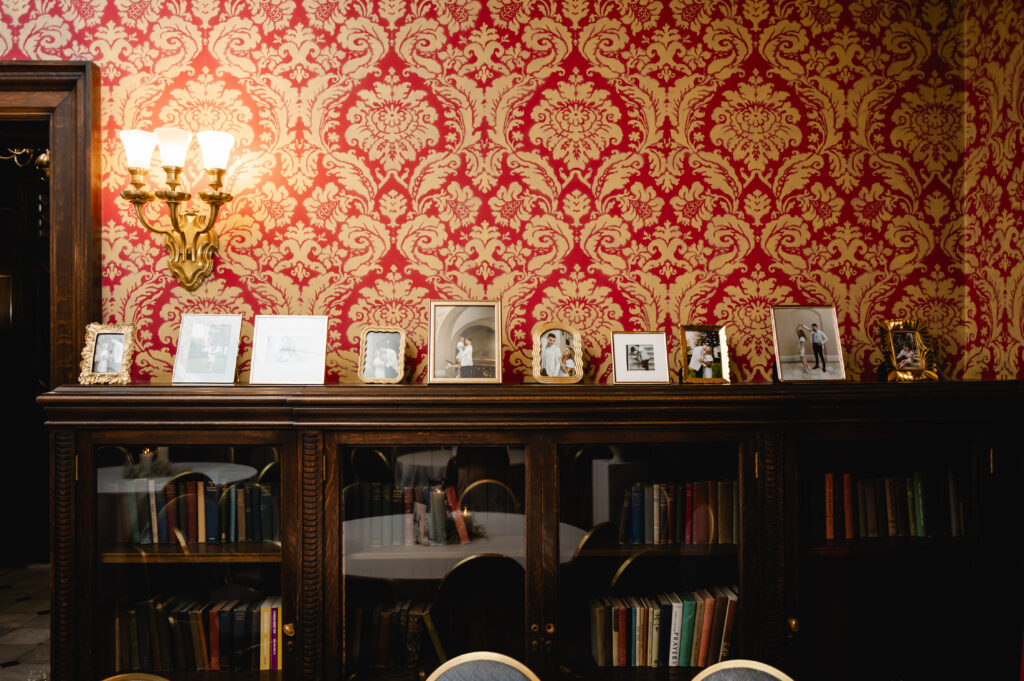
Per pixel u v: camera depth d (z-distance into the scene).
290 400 1.85
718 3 2.32
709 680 1.46
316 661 1.88
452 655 1.92
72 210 2.20
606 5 2.30
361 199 2.26
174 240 2.20
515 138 2.29
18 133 2.33
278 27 2.25
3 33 2.23
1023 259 2.12
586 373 2.29
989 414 2.00
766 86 2.32
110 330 2.04
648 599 1.96
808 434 1.97
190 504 1.92
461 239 2.27
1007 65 2.18
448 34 2.28
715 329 2.17
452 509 1.92
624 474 1.95
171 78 2.24
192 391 1.86
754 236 2.32
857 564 2.02
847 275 2.34
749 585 1.94
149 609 1.92
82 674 1.88
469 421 1.88
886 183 2.35
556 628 1.91
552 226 2.29
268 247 2.24
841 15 2.34
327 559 1.89
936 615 2.05
